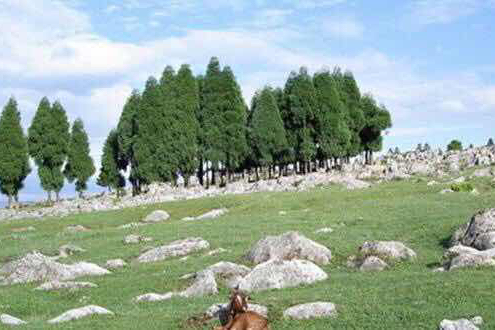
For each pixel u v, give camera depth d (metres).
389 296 27.84
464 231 43.56
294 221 60.09
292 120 135.50
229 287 35.03
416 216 56.59
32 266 43.28
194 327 24.83
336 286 32.03
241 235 54.38
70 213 100.88
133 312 29.03
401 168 119.50
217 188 119.75
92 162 142.38
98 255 52.00
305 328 23.92
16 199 128.88
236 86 130.75
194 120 128.38
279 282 34.03
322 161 148.62
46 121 133.38
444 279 29.88
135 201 110.44
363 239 47.59
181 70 129.12
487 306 25.09
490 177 89.62
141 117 126.62
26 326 26.06
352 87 145.00
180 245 49.81
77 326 25.61
